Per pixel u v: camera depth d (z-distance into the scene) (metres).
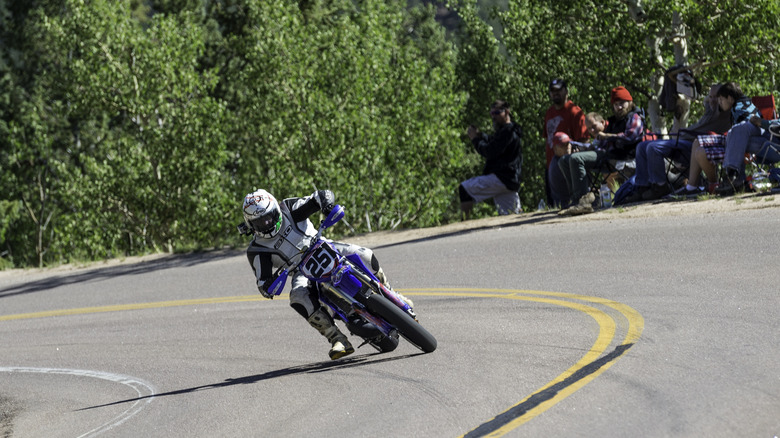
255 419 22.52
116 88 116.69
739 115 45.62
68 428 25.00
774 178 44.84
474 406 20.45
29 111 157.25
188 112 110.19
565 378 21.55
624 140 52.06
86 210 113.88
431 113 106.38
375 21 117.56
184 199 107.94
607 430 17.31
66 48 127.56
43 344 39.50
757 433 16.12
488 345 26.48
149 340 36.69
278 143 103.25
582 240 41.84
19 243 162.50
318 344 31.14
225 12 171.38
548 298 31.84
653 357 22.12
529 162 138.25
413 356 26.78
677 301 28.00
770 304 25.62
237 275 50.84
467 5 145.50
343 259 26.39
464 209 64.25
